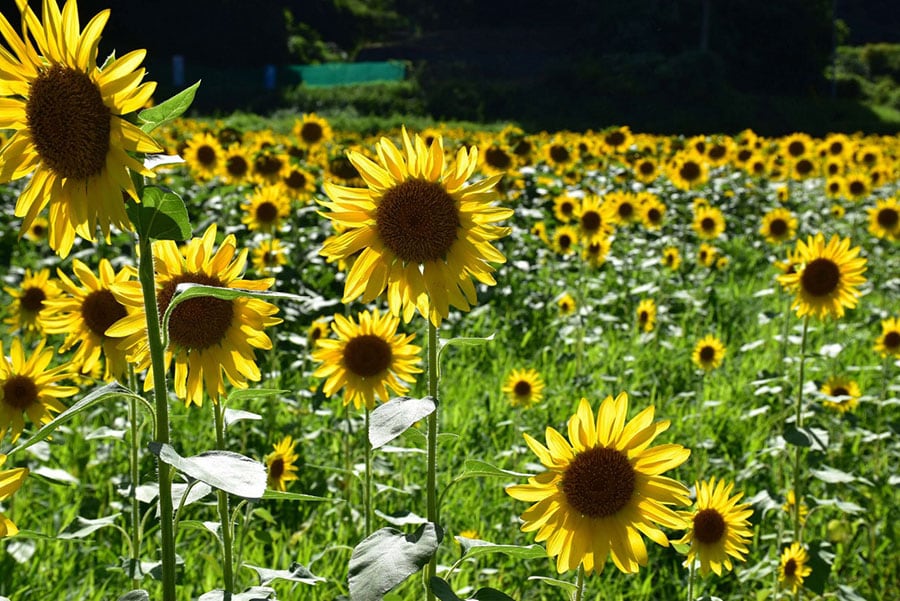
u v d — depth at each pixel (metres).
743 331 8.10
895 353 5.98
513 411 5.68
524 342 7.48
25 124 1.97
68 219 2.02
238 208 10.30
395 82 54.91
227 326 2.64
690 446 5.37
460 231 2.44
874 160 13.95
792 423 4.12
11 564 3.85
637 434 2.43
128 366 3.30
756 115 46.94
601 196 11.65
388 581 1.99
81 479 4.76
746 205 13.99
